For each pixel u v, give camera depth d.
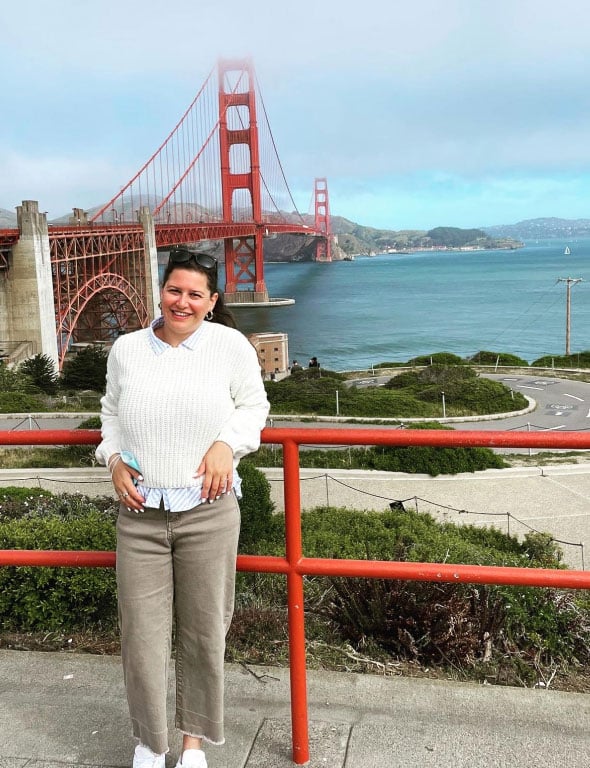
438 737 3.01
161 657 2.66
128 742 3.04
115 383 2.69
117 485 2.60
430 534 9.10
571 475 20.45
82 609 4.76
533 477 20.20
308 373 48.31
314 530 9.69
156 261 77.75
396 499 17.98
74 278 60.38
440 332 91.88
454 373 42.75
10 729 3.13
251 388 2.65
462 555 6.88
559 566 7.17
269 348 53.81
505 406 34.66
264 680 3.48
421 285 178.62
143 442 2.55
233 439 2.57
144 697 2.64
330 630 4.91
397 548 7.07
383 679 3.43
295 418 30.64
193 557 2.63
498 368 49.94
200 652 2.71
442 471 20.36
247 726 3.11
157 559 2.65
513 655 4.65
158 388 2.54
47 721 3.19
